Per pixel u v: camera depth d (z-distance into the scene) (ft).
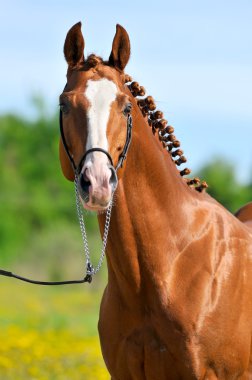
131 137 31.14
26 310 118.62
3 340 63.36
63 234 207.51
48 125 326.24
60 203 295.89
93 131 29.66
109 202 29.30
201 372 31.07
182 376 31.22
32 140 323.98
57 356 61.05
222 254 32.40
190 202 32.94
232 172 286.66
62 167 32.37
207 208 33.37
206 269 31.73
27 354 59.77
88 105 30.01
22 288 178.60
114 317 32.42
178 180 32.94
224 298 31.58
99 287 191.01
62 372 56.59
